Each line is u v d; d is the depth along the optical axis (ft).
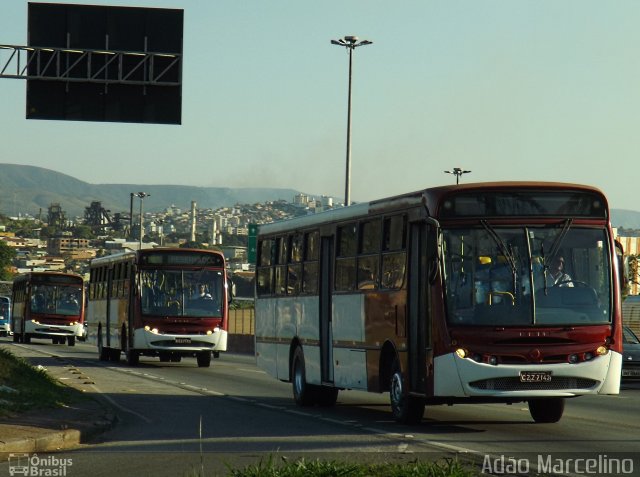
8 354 100.01
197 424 74.64
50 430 62.75
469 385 67.05
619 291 69.10
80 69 137.59
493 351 67.00
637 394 109.29
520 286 67.77
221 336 156.46
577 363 67.36
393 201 75.92
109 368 149.79
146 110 138.62
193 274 157.38
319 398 91.45
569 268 68.54
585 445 61.41
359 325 80.64
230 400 97.66
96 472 51.16
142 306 155.33
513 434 67.72
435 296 68.23
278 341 99.09
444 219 68.59
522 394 67.00
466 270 68.08
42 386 89.56
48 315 256.11
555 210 69.00
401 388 72.90
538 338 67.10
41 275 258.78
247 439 64.75
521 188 68.90
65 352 214.48
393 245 75.41
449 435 67.00
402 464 51.65
